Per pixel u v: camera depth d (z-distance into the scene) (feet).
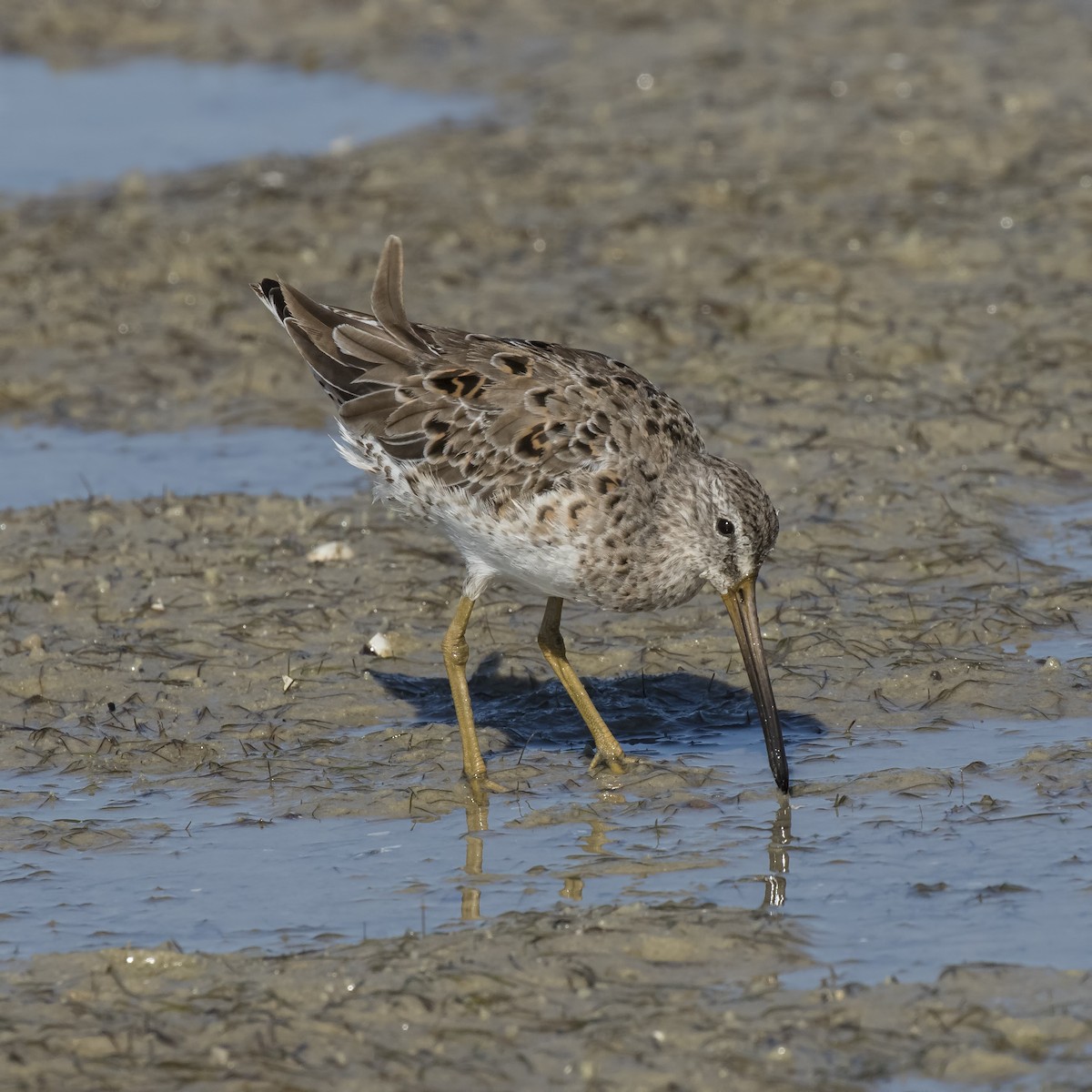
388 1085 27.91
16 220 88.17
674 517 39.63
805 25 121.70
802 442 59.72
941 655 45.39
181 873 35.94
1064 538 53.31
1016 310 70.79
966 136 93.25
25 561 52.80
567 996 30.19
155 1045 29.14
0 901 34.78
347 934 33.06
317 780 40.40
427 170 93.20
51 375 69.77
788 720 43.01
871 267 76.28
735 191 86.28
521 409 39.75
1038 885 33.91
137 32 131.64
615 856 35.99
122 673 46.03
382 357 42.09
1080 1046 28.27
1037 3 122.83
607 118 102.32
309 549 53.72
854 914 33.06
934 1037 28.63
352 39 126.93
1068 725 41.68
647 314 71.51
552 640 41.57
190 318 74.64
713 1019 29.30
